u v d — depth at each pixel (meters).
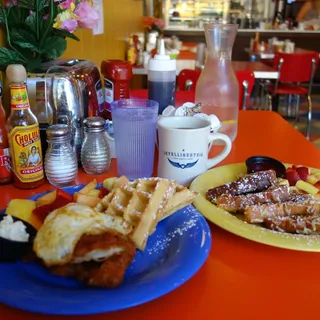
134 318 0.42
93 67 0.95
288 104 4.25
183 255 0.49
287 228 0.58
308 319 0.42
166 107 0.93
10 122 0.71
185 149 0.71
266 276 0.49
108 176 0.82
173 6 5.46
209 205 0.64
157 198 0.56
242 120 1.31
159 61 0.95
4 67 0.85
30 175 0.74
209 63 1.04
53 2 0.84
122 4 2.77
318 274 0.50
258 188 0.69
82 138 0.85
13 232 0.48
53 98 0.81
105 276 0.42
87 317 0.42
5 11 0.85
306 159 0.93
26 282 0.44
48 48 0.87
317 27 5.46
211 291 0.46
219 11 5.53
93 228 0.45
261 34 5.31
